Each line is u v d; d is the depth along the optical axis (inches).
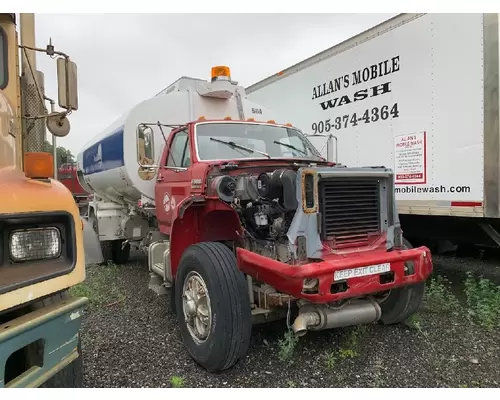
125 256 292.4
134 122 212.5
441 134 183.6
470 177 173.2
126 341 149.7
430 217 209.0
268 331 156.3
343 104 236.1
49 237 87.4
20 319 77.8
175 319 173.0
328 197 125.3
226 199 137.1
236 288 121.1
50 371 81.1
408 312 152.1
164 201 186.1
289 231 120.3
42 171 89.4
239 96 227.8
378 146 215.5
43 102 135.9
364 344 143.2
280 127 192.7
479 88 168.4
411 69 195.5
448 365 127.4
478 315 163.6
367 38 218.2
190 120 217.0
